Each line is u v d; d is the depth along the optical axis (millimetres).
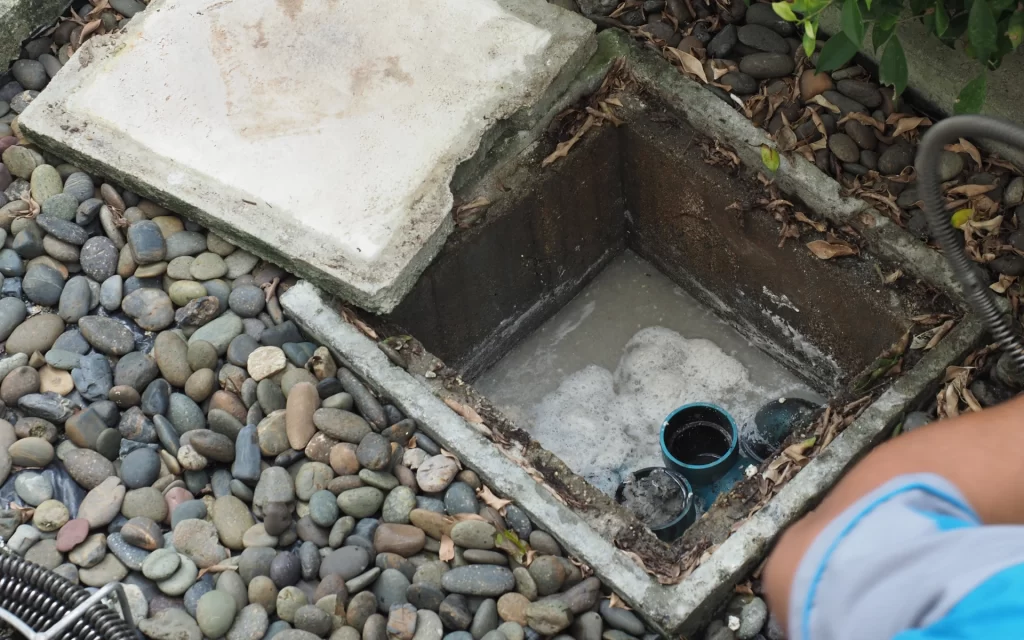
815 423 2225
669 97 2523
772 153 2406
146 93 2525
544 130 2537
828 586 950
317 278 2355
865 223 2377
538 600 2111
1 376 2295
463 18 2553
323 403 2287
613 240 2770
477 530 2143
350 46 2549
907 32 2414
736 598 2115
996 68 2346
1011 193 2354
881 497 989
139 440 2260
